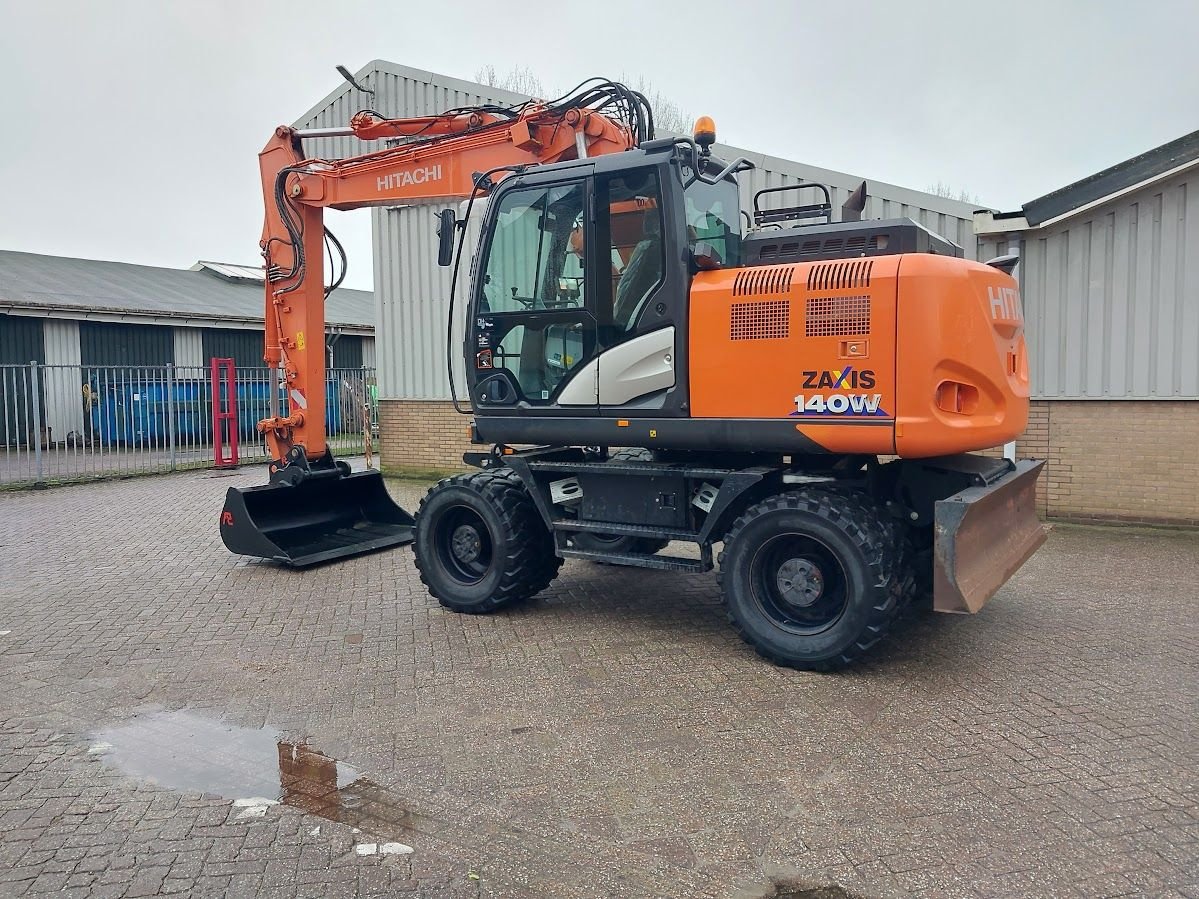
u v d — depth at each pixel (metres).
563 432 5.76
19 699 4.77
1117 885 2.94
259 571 7.71
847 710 4.43
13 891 3.00
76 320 19.91
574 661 5.24
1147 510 8.73
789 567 5.07
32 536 9.55
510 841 3.29
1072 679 4.82
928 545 5.69
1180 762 3.81
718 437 5.20
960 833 3.27
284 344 8.05
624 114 6.56
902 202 9.50
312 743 4.18
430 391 13.10
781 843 3.24
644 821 3.41
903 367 4.64
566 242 5.68
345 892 2.98
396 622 6.11
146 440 16.97
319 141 13.68
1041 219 8.84
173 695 4.82
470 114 6.95
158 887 3.02
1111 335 8.71
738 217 6.13
